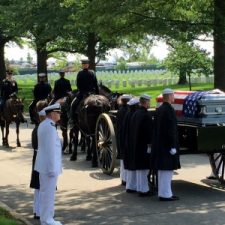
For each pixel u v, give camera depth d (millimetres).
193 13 20359
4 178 13375
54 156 8305
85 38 34688
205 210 9719
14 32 34156
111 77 59062
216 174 12062
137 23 20484
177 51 29312
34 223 9172
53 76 63000
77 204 10484
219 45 20297
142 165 10938
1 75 46844
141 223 8945
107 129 13484
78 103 15398
